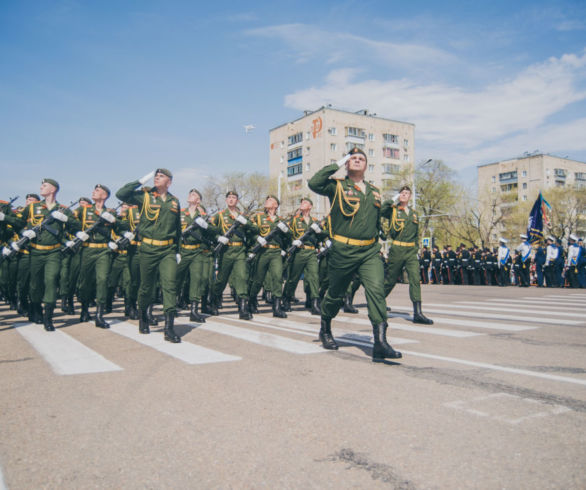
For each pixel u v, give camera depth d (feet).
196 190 30.83
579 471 7.95
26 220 25.49
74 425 10.30
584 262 62.08
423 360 16.22
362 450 8.87
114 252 31.09
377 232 16.28
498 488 7.42
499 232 225.35
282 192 185.88
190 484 7.68
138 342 20.06
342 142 221.66
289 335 21.67
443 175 164.14
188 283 34.63
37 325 26.30
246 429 9.95
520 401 11.66
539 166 278.67
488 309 33.24
